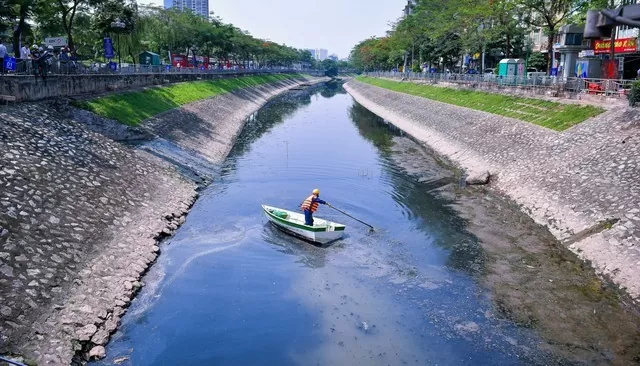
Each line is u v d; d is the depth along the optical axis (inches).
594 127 991.6
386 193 1046.4
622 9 459.5
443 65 3139.8
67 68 1185.4
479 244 766.5
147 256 676.1
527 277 654.5
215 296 608.7
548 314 566.3
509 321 555.2
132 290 589.9
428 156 1450.5
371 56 5182.1
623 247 650.8
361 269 689.0
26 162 700.7
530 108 1347.2
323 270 685.9
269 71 5177.2
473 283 642.8
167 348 504.7
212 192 1027.3
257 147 1553.9
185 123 1478.8
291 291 627.5
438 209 938.1
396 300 606.5
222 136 1610.5
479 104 1689.2
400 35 3563.0
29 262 534.3
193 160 1186.0
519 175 1041.5
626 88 1146.0
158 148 1118.4
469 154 1344.7
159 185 930.1
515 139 1218.6
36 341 449.7
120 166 896.9
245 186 1079.6
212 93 2288.4
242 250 741.3
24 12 1334.9
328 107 3078.2
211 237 783.7
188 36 2775.6
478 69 2881.4
